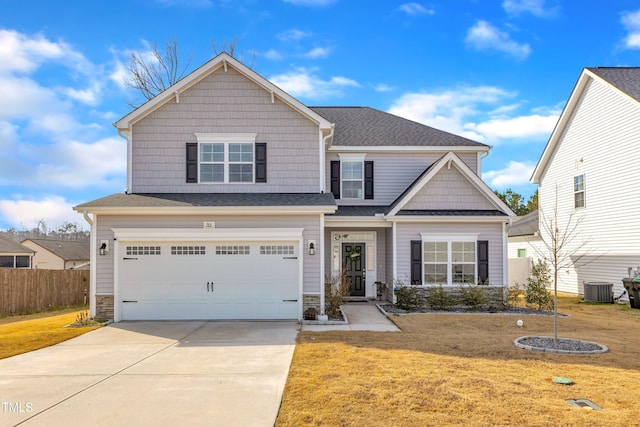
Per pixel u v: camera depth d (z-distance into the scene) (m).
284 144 15.20
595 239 20.16
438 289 15.68
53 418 5.80
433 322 12.84
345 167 18.97
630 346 9.66
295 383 7.04
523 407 5.95
